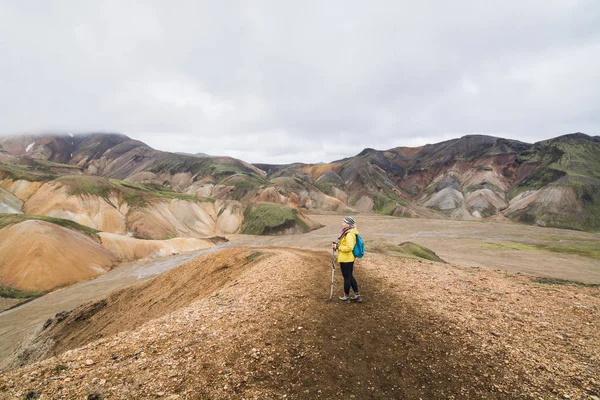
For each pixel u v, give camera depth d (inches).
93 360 227.1
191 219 4793.3
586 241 4057.6
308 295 380.2
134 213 4281.5
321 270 544.7
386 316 310.8
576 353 232.5
